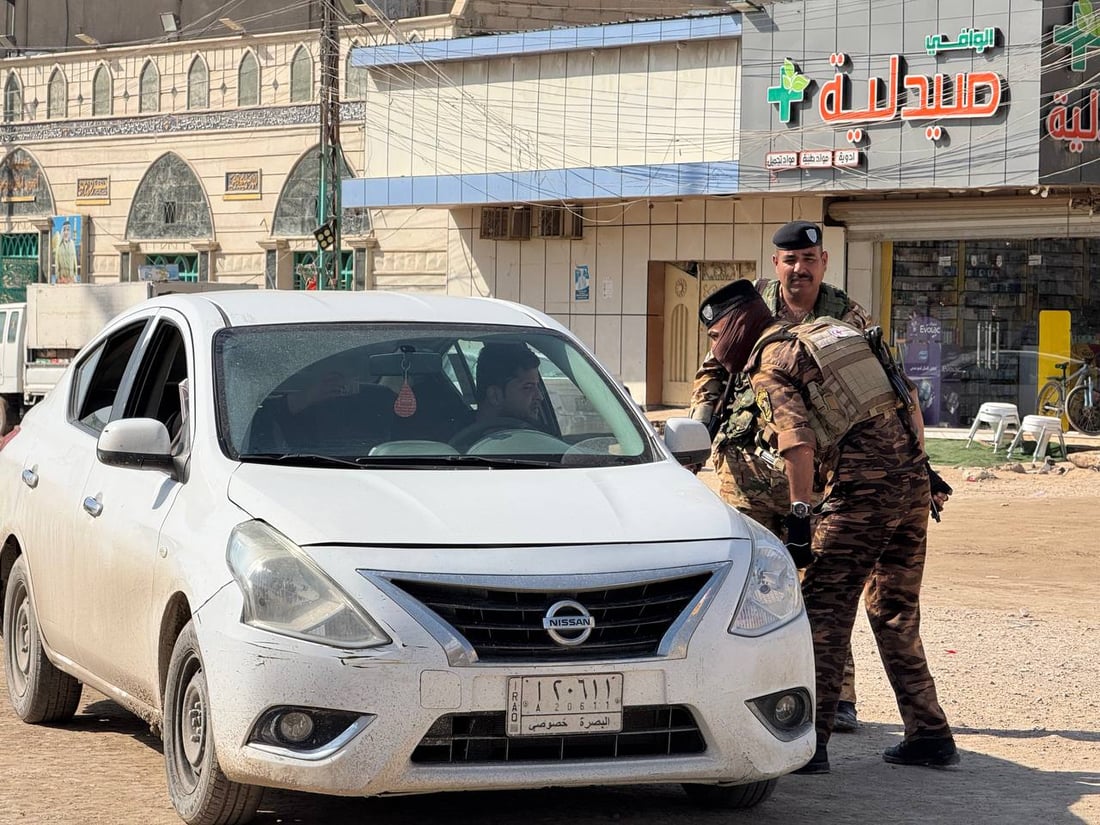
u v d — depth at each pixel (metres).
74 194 37.25
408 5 31.94
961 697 7.81
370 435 5.55
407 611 4.61
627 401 6.09
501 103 27.56
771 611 5.00
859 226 24.89
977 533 15.30
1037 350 23.88
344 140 32.75
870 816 5.42
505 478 5.29
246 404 5.59
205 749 4.91
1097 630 9.89
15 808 5.34
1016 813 5.48
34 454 7.02
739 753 4.85
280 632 4.66
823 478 6.14
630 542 4.88
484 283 29.09
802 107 23.62
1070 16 21.45
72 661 6.36
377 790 4.58
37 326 29.14
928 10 22.36
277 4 34.41
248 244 34.44
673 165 25.05
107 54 36.44
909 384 6.20
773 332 6.05
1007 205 23.44
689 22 24.92
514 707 4.62
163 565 5.26
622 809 5.46
